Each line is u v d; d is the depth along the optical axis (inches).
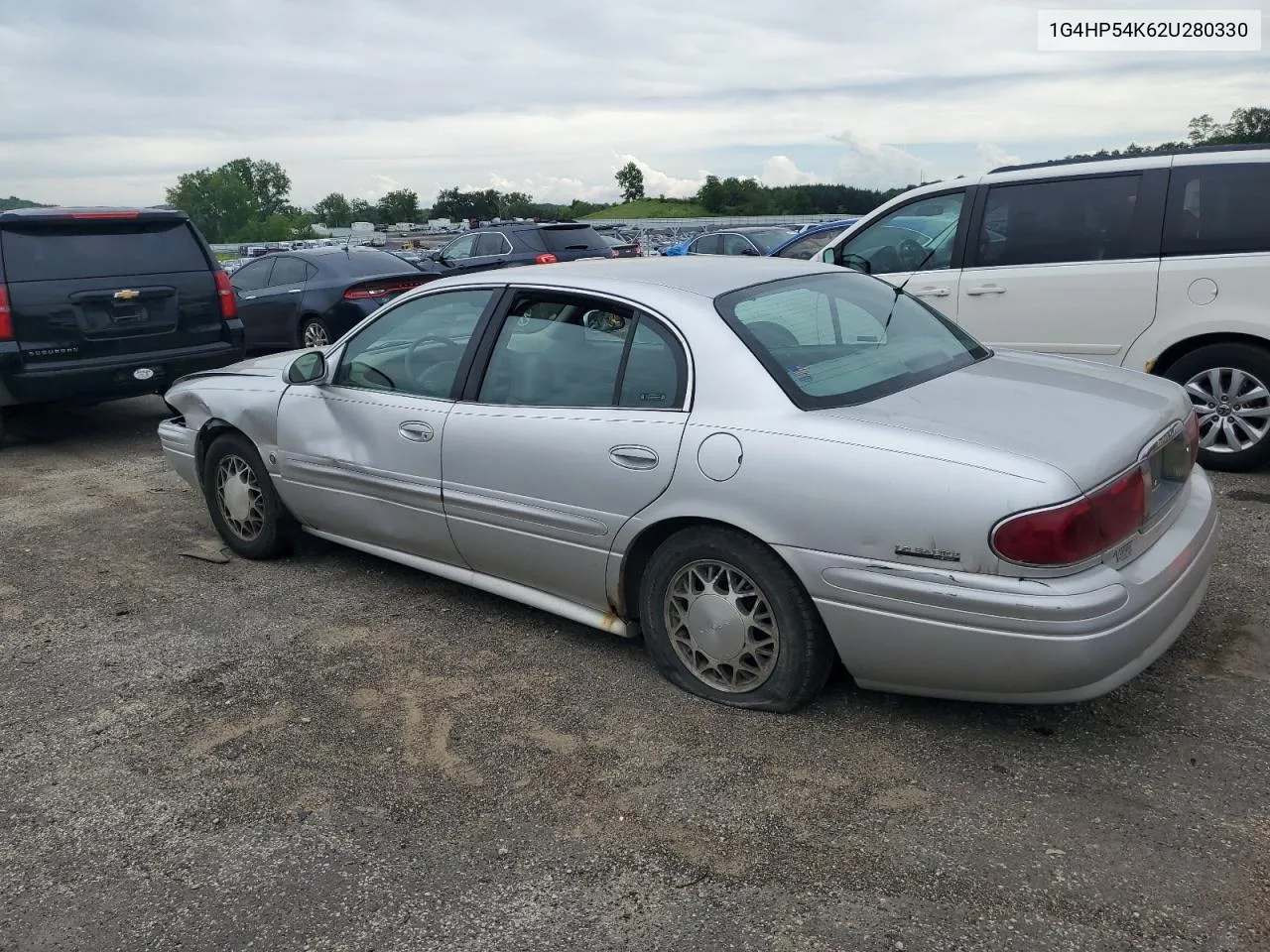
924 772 120.7
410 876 108.0
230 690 151.9
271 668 158.4
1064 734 127.0
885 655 121.7
